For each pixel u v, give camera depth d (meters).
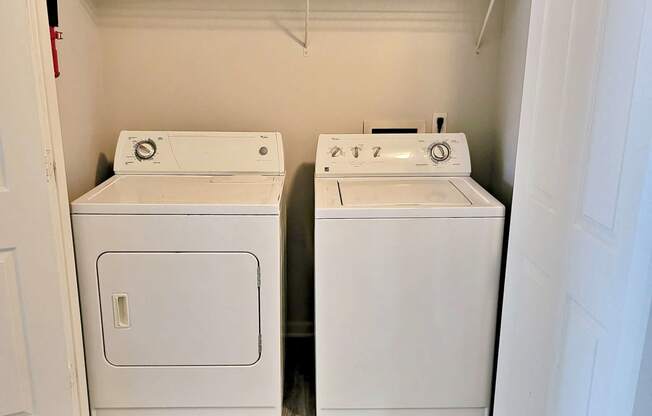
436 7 2.29
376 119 2.41
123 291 1.80
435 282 1.85
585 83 1.27
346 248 1.81
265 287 1.82
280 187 2.01
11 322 1.66
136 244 1.77
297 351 2.53
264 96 2.38
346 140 2.23
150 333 1.84
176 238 1.77
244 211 1.75
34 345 1.69
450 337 1.91
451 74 2.36
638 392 1.05
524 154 1.61
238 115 2.39
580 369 1.28
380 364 1.92
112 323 1.83
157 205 1.74
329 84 2.37
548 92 1.46
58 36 1.77
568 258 1.34
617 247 1.11
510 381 1.73
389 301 1.86
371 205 1.82
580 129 1.29
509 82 2.16
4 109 1.52
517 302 1.66
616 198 1.12
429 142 2.23
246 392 1.92
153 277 1.80
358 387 1.95
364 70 2.36
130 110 2.36
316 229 1.79
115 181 2.07
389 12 2.29
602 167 1.18
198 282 1.81
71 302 1.74
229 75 2.35
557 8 1.42
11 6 1.48
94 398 1.90
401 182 2.15
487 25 2.30
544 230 1.47
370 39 2.32
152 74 2.33
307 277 2.59
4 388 1.69
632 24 1.07
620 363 1.10
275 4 2.28
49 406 1.75
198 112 2.38
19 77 1.52
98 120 2.29
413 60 2.35
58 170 1.65
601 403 1.18
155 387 1.90
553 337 1.42
